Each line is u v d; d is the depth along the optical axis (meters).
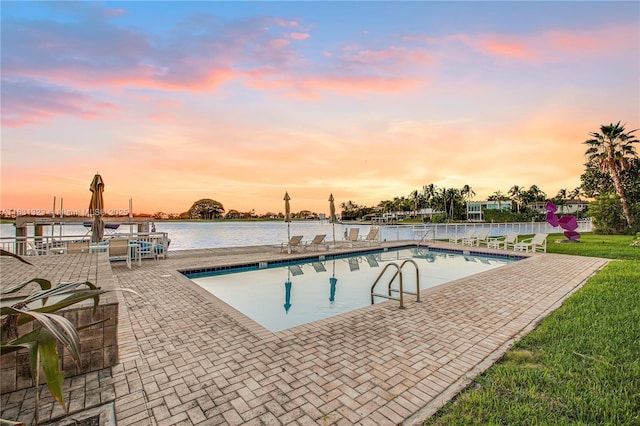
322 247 14.27
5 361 2.54
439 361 3.21
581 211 65.81
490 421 2.17
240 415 2.34
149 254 10.52
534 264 9.32
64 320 1.28
